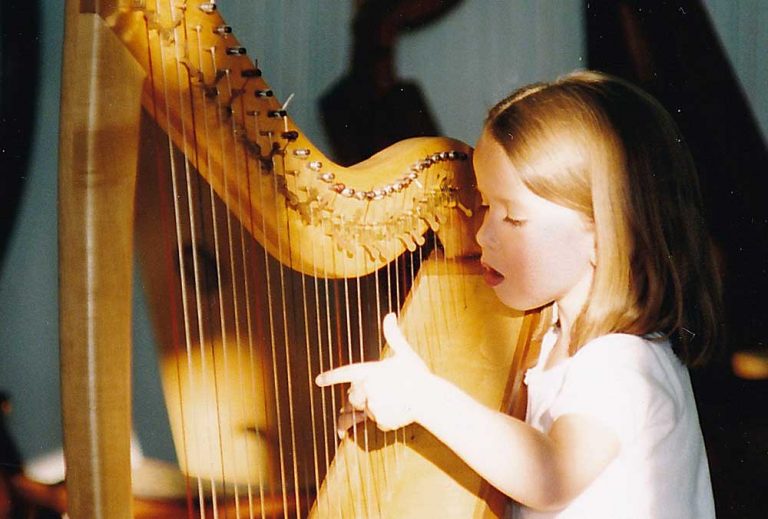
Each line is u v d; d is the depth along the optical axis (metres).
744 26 3.26
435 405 1.38
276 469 3.12
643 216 1.52
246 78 1.16
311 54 3.31
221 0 3.22
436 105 3.39
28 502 2.91
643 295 1.52
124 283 0.89
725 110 3.30
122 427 0.89
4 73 3.00
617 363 1.43
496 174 1.53
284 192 1.30
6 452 3.04
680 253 1.60
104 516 0.88
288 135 1.26
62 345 0.87
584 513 1.42
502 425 1.37
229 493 3.08
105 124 0.87
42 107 3.02
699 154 3.32
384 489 1.53
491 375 1.71
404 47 3.35
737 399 3.29
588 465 1.34
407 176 1.69
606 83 1.59
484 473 1.37
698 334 1.67
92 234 0.87
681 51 3.30
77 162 0.87
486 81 3.38
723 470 3.29
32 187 3.03
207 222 2.99
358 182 1.54
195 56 1.05
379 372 1.40
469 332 1.83
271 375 3.10
